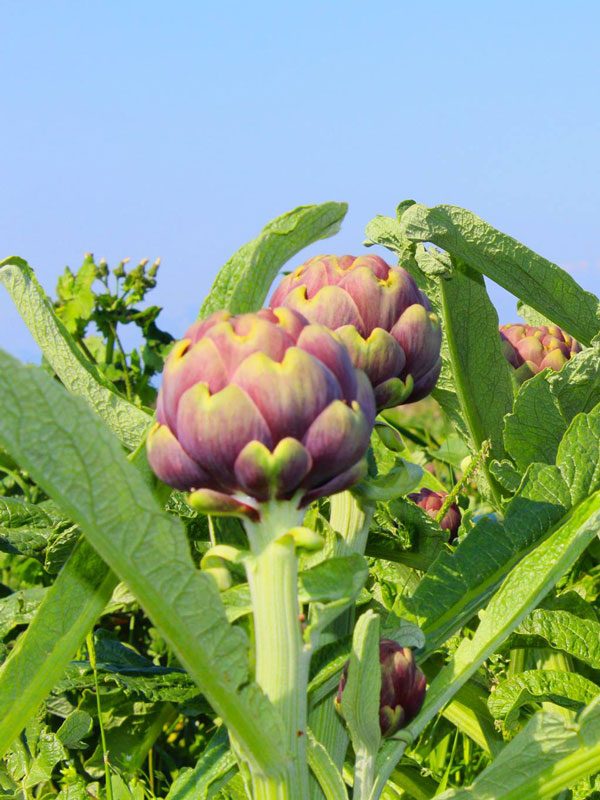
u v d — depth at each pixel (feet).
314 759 2.39
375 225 3.65
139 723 3.58
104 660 3.35
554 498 2.87
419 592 2.85
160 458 2.17
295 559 2.18
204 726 4.25
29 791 3.09
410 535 3.36
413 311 2.60
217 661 2.12
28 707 2.54
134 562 2.06
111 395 3.00
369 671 2.37
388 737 2.48
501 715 2.93
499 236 3.32
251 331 2.13
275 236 2.68
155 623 2.11
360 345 2.54
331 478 2.17
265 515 2.17
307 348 2.15
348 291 2.58
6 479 5.30
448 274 3.48
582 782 2.94
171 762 3.96
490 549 2.85
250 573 2.20
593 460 2.85
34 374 1.96
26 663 2.50
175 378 2.14
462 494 4.30
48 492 2.02
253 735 2.16
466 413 3.67
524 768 2.45
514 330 3.96
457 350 3.59
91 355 5.82
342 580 2.24
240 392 2.08
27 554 3.39
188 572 2.08
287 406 2.08
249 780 2.27
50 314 2.91
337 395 2.12
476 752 3.82
